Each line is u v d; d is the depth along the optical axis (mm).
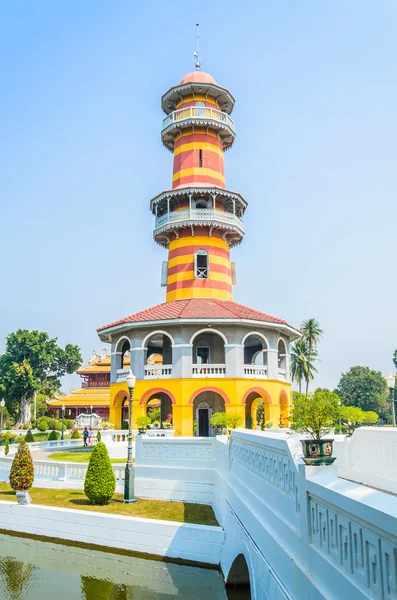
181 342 38594
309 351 86250
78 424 62438
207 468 21438
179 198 43688
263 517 9672
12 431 72875
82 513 20109
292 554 7422
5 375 84375
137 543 18500
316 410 8305
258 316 40219
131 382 22266
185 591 16266
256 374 39656
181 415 37406
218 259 43406
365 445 11773
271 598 8195
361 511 5070
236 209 46094
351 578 5434
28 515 21469
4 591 16219
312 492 6574
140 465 22922
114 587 16531
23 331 88438
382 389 106250
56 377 95000
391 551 4586
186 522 18406
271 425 39094
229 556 14086
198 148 44969
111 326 40938
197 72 46938
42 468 26656
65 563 18625
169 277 43781
